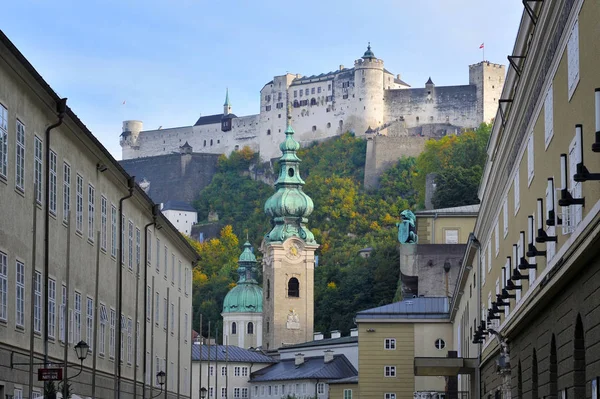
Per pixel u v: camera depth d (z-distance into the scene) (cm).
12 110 4716
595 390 3127
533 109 4453
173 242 9756
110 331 6875
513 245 5188
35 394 5003
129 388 7519
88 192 6309
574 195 3488
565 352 3662
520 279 4619
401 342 12812
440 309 12900
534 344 4512
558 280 3538
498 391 6425
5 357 4572
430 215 14275
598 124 2798
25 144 4944
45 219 5259
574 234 3366
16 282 4772
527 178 4722
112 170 6869
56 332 5494
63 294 5656
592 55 3159
